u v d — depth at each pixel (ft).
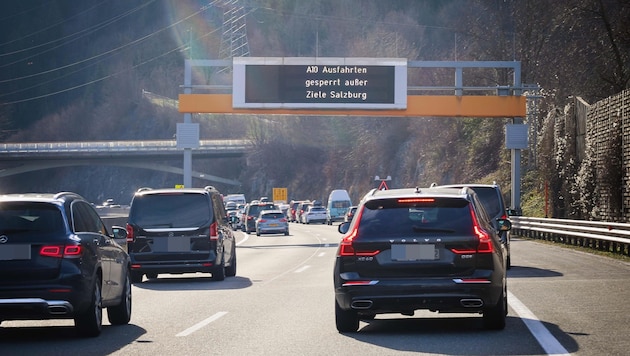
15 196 60.03
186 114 241.35
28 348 53.78
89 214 64.03
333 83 236.02
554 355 47.50
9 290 56.03
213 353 50.80
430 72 466.70
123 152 640.58
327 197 542.98
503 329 58.70
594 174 223.30
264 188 618.85
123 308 65.82
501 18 352.90
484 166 383.45
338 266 57.36
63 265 56.70
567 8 322.34
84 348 53.57
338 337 56.80
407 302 56.08
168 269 106.73
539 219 208.03
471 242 56.03
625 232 137.08
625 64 306.14
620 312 67.77
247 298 85.15
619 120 201.26
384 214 57.47
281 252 181.06
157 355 50.44
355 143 529.45
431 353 49.34
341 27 583.99
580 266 120.67
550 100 331.57
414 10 589.73
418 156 452.76
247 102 237.45
